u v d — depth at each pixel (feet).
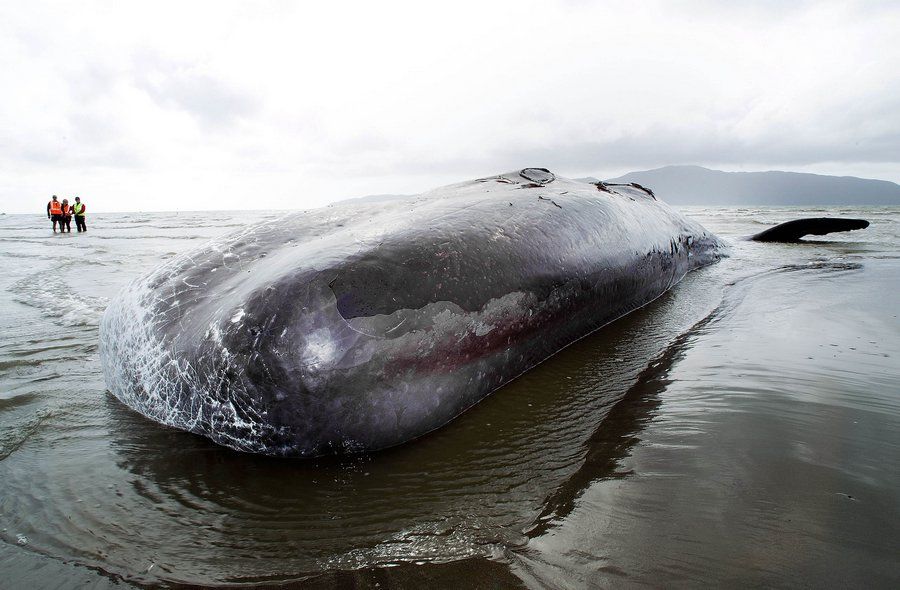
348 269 8.33
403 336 8.29
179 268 11.00
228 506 7.11
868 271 20.61
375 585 5.50
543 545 5.94
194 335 8.70
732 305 16.12
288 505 7.09
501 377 10.45
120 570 5.87
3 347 14.48
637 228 15.74
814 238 33.55
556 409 9.56
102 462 8.27
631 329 14.03
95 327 16.55
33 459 8.41
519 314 10.53
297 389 7.68
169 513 6.97
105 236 62.54
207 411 8.51
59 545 6.31
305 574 5.74
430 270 9.02
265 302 7.96
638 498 6.63
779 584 5.01
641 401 9.63
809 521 5.83
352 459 8.16
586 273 12.73
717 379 10.30
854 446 7.40
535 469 7.66
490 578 5.50
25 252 41.81
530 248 11.10
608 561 5.56
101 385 11.68
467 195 13.48
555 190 14.48
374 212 13.61
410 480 7.54
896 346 11.76
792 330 13.29
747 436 7.91
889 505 5.99
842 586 4.90
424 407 8.68
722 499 6.41
